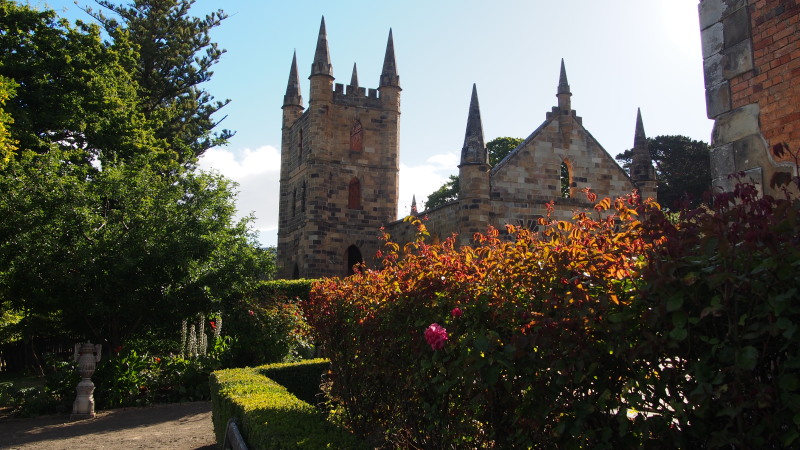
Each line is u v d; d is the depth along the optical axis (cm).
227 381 1152
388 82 4219
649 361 358
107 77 3052
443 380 552
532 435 445
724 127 799
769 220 313
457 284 557
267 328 2011
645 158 3294
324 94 4006
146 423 1459
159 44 4178
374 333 709
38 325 1975
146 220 1867
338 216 3975
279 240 4538
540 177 3036
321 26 4138
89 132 2884
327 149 3981
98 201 1881
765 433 312
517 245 523
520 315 457
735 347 309
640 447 354
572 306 396
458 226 2953
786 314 294
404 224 3659
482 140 2942
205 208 2023
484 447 567
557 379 392
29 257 1648
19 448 1213
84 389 1550
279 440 649
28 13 2791
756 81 758
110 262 1720
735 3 792
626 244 412
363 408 817
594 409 383
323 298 938
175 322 1964
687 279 312
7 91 2203
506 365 414
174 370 1802
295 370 1445
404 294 625
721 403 313
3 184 1738
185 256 1834
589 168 3155
